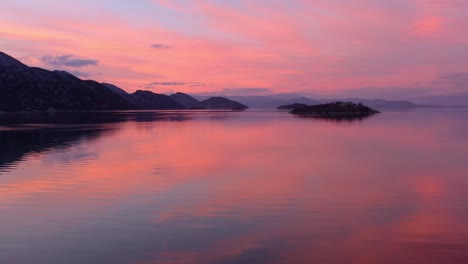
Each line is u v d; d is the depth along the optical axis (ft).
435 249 30.63
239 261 28.76
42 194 49.19
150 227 36.50
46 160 77.66
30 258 29.86
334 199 46.32
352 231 35.01
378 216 39.47
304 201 45.44
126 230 35.73
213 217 39.45
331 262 28.48
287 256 29.63
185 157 82.12
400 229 35.42
